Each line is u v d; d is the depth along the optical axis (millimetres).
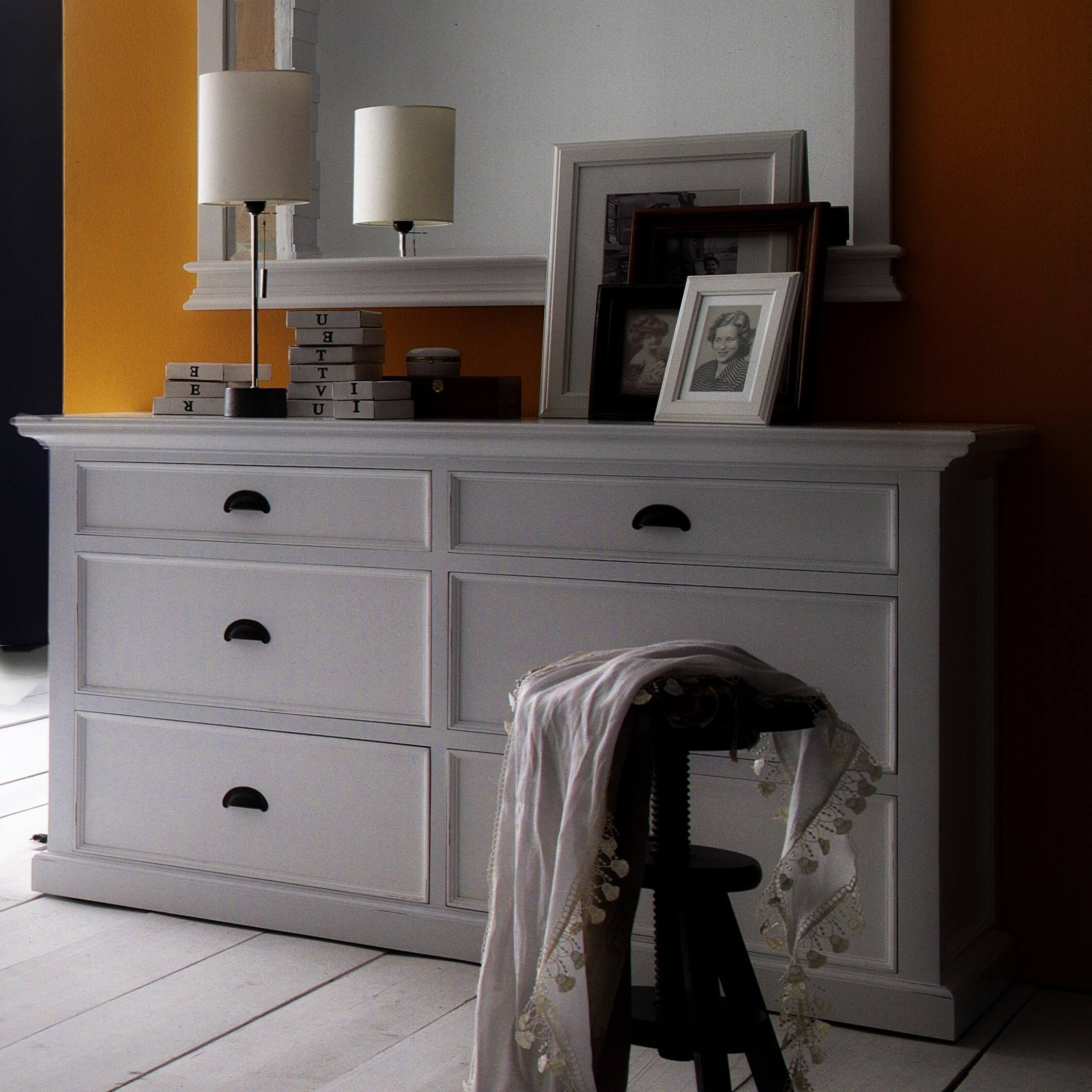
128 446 2627
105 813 2713
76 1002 2248
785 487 2172
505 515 2357
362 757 2486
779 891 1652
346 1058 2055
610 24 2729
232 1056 2059
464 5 2844
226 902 2604
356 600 2475
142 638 2656
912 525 2094
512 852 1646
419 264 2857
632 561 2270
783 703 1564
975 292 2471
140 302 3209
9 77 3885
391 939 2473
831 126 2566
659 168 2646
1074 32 2381
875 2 2490
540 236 2787
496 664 2377
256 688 2564
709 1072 1510
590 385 2604
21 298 3959
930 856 2117
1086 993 2426
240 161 2684
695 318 2396
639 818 1474
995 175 2447
